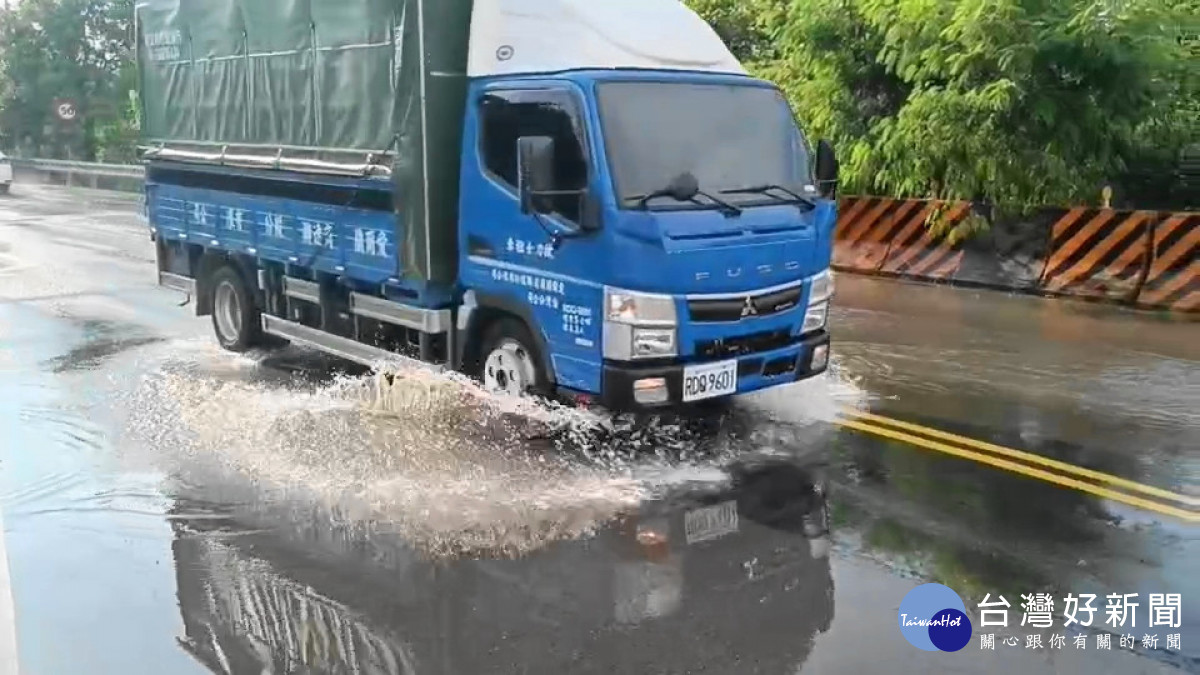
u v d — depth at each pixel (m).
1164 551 5.12
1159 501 5.78
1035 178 12.50
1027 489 5.97
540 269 6.40
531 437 6.72
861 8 13.74
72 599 4.68
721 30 17.86
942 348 9.51
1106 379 8.40
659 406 6.05
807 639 4.30
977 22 12.19
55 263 15.20
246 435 6.94
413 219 6.95
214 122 9.27
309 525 5.48
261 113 8.55
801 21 14.49
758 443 6.80
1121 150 13.14
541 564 5.02
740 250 6.18
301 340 8.62
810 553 5.13
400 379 7.52
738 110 6.63
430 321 7.12
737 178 6.43
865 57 14.47
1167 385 8.21
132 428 7.11
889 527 5.44
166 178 10.28
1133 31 12.14
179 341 9.95
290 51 8.05
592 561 5.05
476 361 7.21
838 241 14.52
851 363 8.93
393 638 4.33
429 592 4.73
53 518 5.59
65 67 35.03
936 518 5.55
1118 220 11.64
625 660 4.14
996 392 8.02
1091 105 12.61
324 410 7.51
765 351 6.47
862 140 14.18
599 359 6.09
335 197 7.75
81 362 9.05
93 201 26.77
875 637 4.31
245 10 8.56
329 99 7.68
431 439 6.83
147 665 4.13
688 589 4.75
